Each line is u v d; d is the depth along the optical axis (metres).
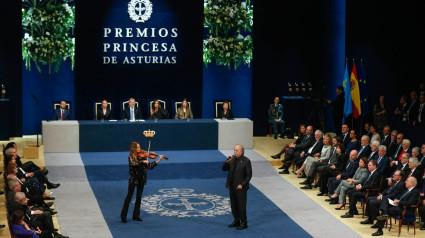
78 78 22.11
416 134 18.89
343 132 18.12
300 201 15.51
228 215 14.38
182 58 22.73
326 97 23.58
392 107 21.47
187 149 20.11
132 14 22.27
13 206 11.90
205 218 14.12
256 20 23.00
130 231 13.16
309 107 22.98
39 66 22.39
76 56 22.05
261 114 23.25
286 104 22.94
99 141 19.56
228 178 13.53
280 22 23.17
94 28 22.08
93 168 17.61
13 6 21.48
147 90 22.62
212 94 23.77
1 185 16.25
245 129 20.36
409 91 21.16
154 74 22.62
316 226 13.63
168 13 22.50
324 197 15.87
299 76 23.48
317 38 23.41
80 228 13.31
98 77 22.27
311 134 17.73
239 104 23.92
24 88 22.39
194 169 17.97
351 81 21.41
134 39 22.38
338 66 23.33
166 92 22.75
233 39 23.09
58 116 20.75
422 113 19.39
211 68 23.66
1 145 20.30
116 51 22.31
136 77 22.50
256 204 15.22
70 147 19.45
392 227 13.70
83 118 22.27
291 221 13.95
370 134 18.77
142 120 20.38
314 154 17.06
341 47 23.17
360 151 16.47
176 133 19.97
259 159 18.89
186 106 21.41
